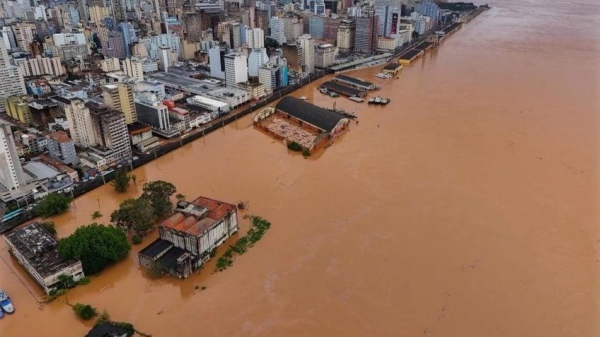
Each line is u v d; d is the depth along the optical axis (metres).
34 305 142.62
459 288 149.38
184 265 151.75
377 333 132.38
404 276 154.75
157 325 134.75
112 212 191.38
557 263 160.62
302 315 139.00
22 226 174.25
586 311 139.62
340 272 156.75
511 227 181.00
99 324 132.25
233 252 166.88
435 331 133.00
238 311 140.50
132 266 160.25
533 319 136.88
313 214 190.25
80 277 152.75
